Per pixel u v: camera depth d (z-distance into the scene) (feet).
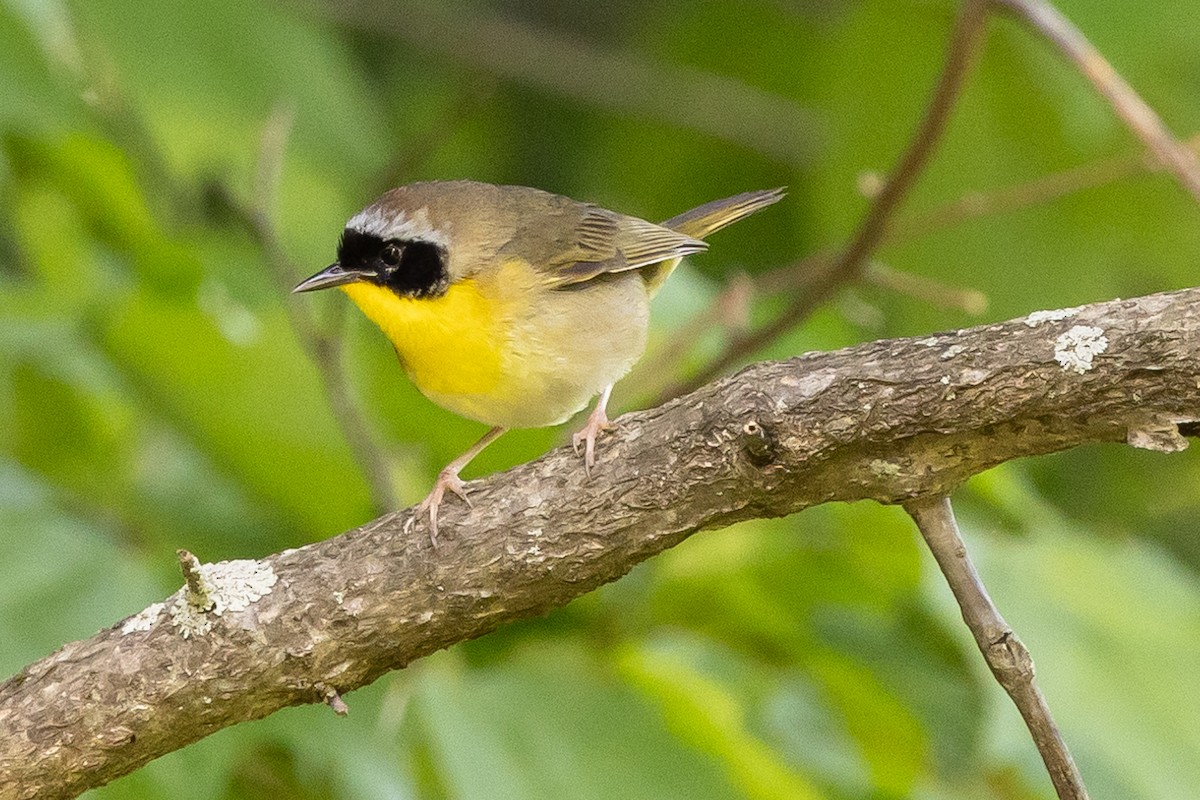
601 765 31.04
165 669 24.14
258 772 34.63
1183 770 31.14
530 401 32.53
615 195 59.26
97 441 37.06
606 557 24.23
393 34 58.54
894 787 36.42
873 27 48.39
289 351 35.12
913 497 22.79
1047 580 33.04
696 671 33.94
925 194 48.98
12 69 39.42
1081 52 33.81
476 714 30.99
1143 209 48.26
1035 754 30.48
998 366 21.85
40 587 31.45
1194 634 32.71
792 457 22.84
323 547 24.85
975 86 47.65
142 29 44.32
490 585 24.38
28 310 35.24
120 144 42.52
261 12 45.85
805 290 40.11
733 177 60.03
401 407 37.40
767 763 32.19
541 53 58.90
